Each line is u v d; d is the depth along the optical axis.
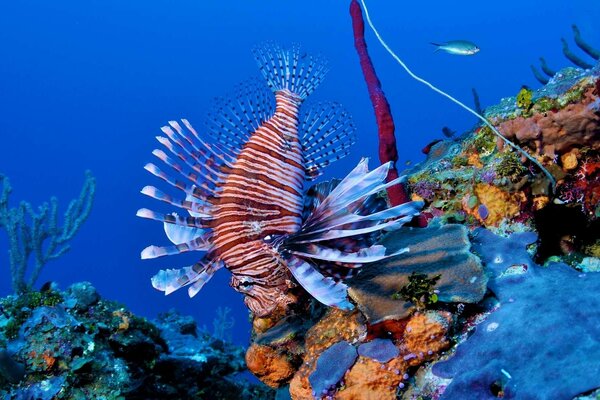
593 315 0.52
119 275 8.65
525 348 0.52
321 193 0.69
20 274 1.60
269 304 0.65
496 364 0.52
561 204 0.69
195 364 1.03
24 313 0.84
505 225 0.69
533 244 0.65
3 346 0.81
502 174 0.68
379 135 0.78
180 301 6.43
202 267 0.63
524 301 0.57
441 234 0.66
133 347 0.90
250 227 0.62
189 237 0.70
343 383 0.59
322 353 0.62
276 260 0.62
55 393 0.79
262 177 0.63
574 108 0.65
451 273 0.60
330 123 0.68
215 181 0.64
